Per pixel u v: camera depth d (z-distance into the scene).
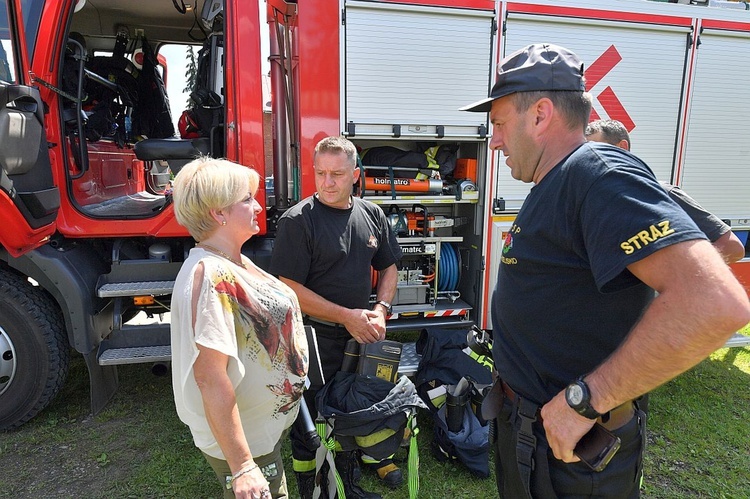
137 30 3.91
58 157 2.81
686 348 0.87
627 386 0.96
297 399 1.54
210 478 2.50
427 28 3.19
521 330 1.26
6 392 2.81
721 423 3.14
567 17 3.37
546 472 1.24
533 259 1.18
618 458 1.20
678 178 3.78
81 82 2.90
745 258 3.94
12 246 2.44
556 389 1.22
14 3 2.48
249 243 3.23
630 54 3.54
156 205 3.38
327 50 3.05
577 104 1.21
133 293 2.87
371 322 2.21
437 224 3.73
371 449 2.13
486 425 2.66
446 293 3.79
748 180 3.91
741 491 2.48
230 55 2.89
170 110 4.48
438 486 2.49
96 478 2.49
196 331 1.24
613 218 0.97
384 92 3.18
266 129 3.50
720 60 3.72
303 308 2.17
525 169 1.29
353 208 2.31
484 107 1.39
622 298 1.12
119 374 3.70
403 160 3.55
